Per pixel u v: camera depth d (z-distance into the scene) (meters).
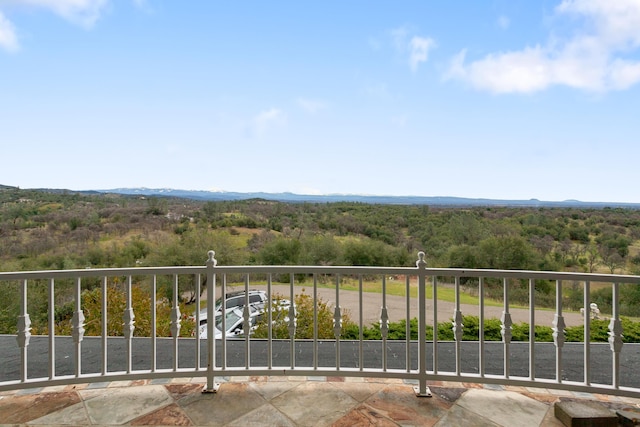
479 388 2.97
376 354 4.67
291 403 2.70
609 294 10.39
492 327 7.26
